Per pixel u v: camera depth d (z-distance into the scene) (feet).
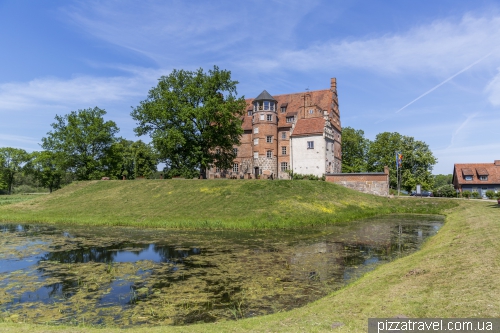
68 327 27.53
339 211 117.19
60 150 204.33
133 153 285.43
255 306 35.58
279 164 207.41
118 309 35.40
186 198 125.59
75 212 120.26
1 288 43.19
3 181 290.56
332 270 49.85
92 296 39.73
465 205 132.26
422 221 107.96
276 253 61.67
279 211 107.04
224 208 111.86
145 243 72.49
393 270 42.52
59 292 41.47
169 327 27.02
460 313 24.93
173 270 50.55
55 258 59.88
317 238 77.46
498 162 260.01
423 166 233.55
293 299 37.52
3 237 81.20
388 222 105.60
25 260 58.39
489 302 26.18
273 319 28.19
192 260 56.70
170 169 175.22
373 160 258.16
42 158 256.11
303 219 101.24
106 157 216.33
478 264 37.14
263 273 48.39
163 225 96.58
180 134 150.30
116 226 98.48
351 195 141.38
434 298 28.66
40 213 120.57
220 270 50.19
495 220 73.67
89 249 67.00
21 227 98.58
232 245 69.56
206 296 38.93
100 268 52.47
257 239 76.33
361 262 54.75
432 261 42.80
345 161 269.23
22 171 298.97
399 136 252.01
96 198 138.21
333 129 215.72
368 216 121.29
